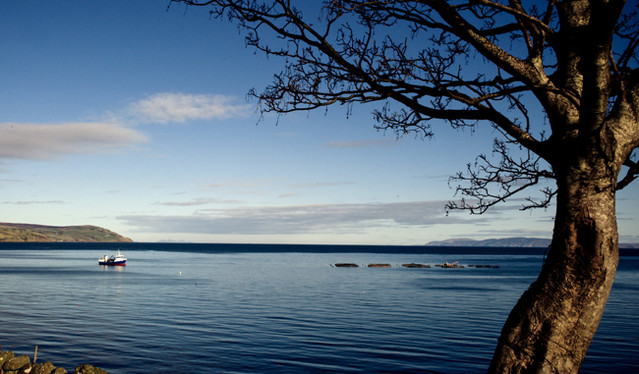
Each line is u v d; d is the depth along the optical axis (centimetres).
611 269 370
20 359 1480
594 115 356
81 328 2764
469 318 3156
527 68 407
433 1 412
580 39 403
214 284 5634
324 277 6888
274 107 488
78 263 10194
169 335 2583
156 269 8494
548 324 375
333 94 467
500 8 391
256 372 1900
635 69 409
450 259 15450
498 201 517
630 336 2553
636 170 416
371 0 460
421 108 447
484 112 428
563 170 388
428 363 2027
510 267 10512
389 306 3744
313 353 2191
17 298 4119
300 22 455
